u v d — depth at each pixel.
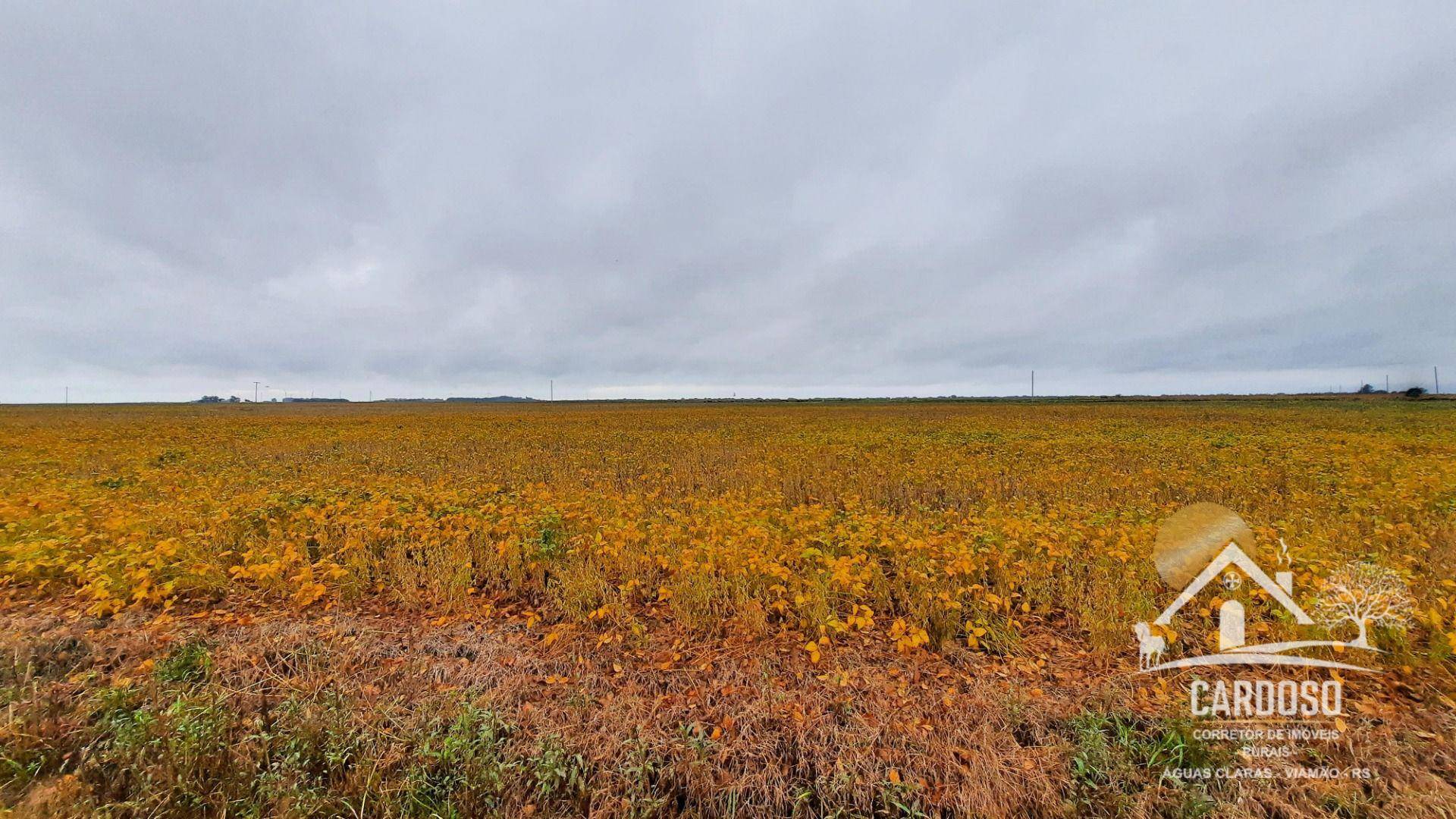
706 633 4.59
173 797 2.92
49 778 3.06
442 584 5.30
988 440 19.06
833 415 41.59
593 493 8.95
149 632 4.44
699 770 3.17
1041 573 5.16
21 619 4.63
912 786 3.08
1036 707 3.60
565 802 3.07
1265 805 2.97
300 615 4.90
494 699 3.74
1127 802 2.97
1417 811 2.83
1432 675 3.71
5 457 13.97
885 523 6.70
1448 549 5.69
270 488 9.41
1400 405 45.94
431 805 3.00
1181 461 12.69
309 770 3.19
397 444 19.08
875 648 4.34
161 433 23.88
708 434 22.86
